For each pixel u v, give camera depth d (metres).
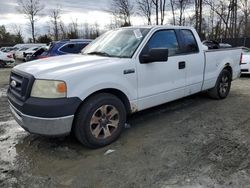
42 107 3.60
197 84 5.77
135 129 4.86
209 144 4.17
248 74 11.27
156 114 5.65
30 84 3.73
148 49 4.66
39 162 3.74
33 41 52.41
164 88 4.96
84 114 3.87
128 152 3.96
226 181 3.18
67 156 3.89
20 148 4.16
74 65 4.04
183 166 3.54
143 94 4.62
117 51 4.70
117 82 4.18
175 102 6.53
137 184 3.18
